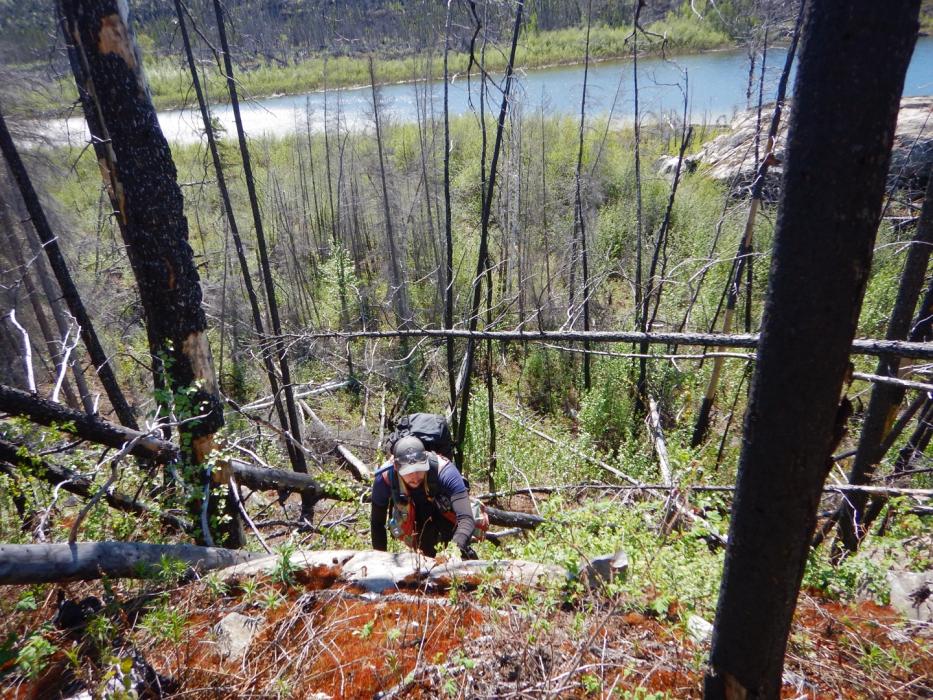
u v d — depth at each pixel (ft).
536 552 11.46
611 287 51.47
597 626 8.45
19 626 9.31
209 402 15.24
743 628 5.60
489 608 9.15
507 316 43.68
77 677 8.14
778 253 4.48
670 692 7.77
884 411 17.74
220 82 24.68
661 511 14.24
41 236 19.77
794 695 7.78
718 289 39.99
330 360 40.93
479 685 8.00
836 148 4.03
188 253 14.85
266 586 10.20
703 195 51.70
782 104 25.79
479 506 12.75
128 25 13.25
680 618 8.95
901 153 29.37
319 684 8.30
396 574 10.47
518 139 42.19
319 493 19.95
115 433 14.26
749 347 14.76
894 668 8.08
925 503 16.06
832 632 8.97
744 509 5.17
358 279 53.11
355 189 57.88
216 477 15.44
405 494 11.72
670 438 31.68
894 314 17.92
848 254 4.23
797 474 4.82
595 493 24.63
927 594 9.86
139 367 37.45
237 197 52.42
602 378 38.04
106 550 10.20
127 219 14.33
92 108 15.75
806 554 5.25
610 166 56.29
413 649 8.75
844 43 3.88
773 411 4.72
